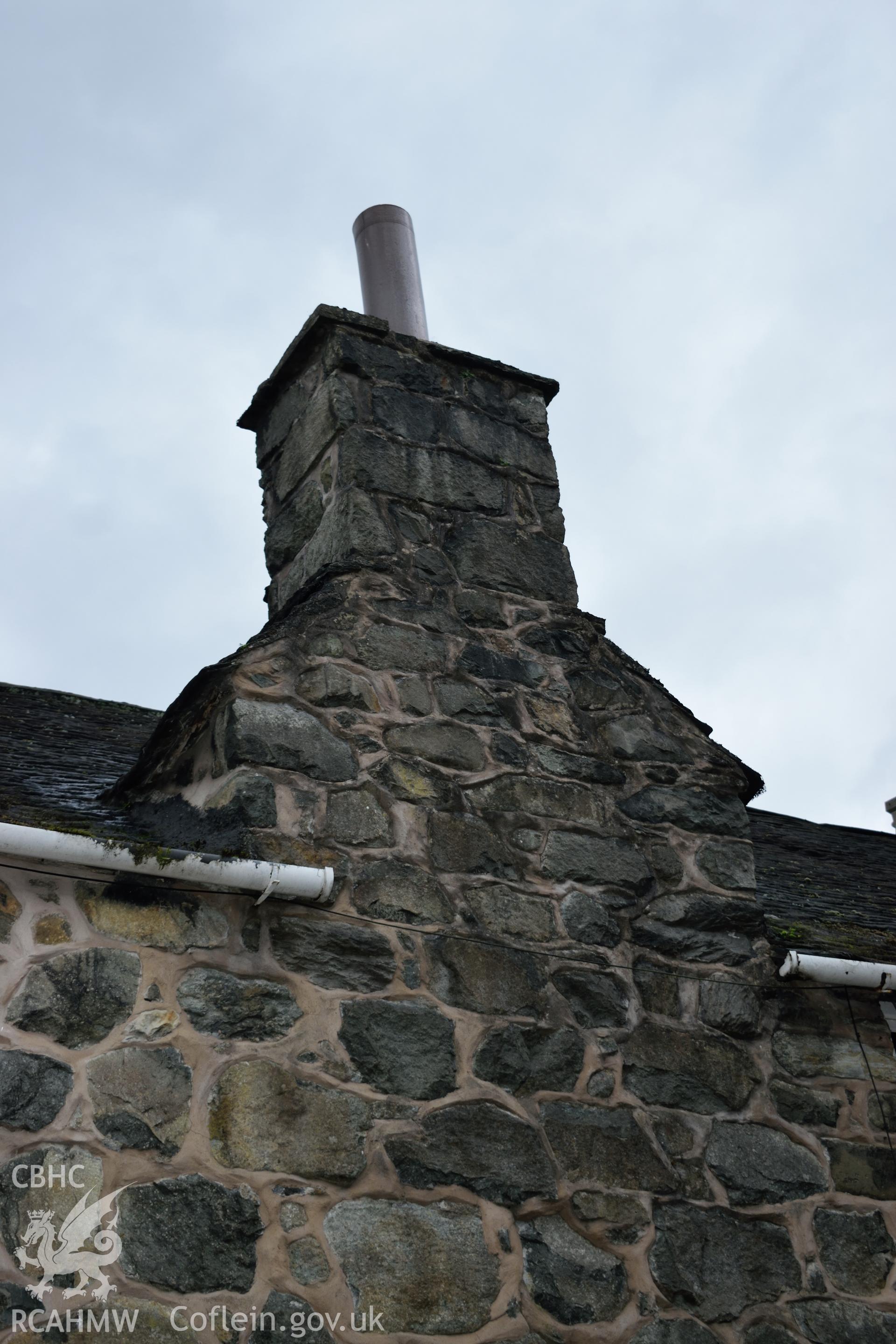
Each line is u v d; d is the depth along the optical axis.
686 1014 5.05
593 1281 4.36
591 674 5.67
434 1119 4.36
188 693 4.88
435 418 6.03
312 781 4.75
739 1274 4.62
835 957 5.44
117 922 4.22
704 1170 4.76
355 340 6.02
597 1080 4.73
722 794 5.64
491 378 6.33
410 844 4.82
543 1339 4.19
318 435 5.90
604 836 5.26
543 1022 4.73
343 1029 4.36
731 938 5.32
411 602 5.41
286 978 4.37
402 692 5.14
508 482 6.07
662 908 5.23
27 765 5.65
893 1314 4.79
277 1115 4.14
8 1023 3.95
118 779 5.41
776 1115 5.01
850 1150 5.07
